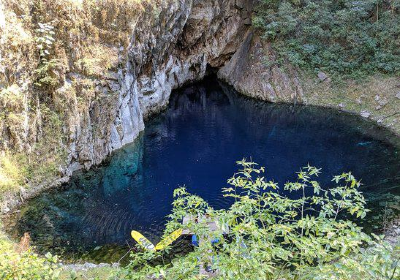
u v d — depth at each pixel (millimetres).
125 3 20484
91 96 18875
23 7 16547
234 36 34406
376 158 21000
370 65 29344
